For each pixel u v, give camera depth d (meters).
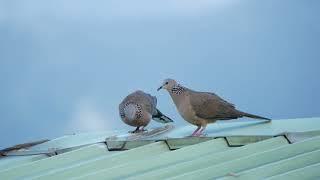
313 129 12.26
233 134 12.40
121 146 12.99
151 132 13.99
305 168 9.58
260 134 12.15
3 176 11.93
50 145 14.22
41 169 12.19
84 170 11.63
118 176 11.02
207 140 12.26
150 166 11.27
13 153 13.94
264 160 10.56
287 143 11.55
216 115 14.04
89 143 13.66
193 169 10.76
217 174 10.20
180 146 12.47
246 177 9.77
